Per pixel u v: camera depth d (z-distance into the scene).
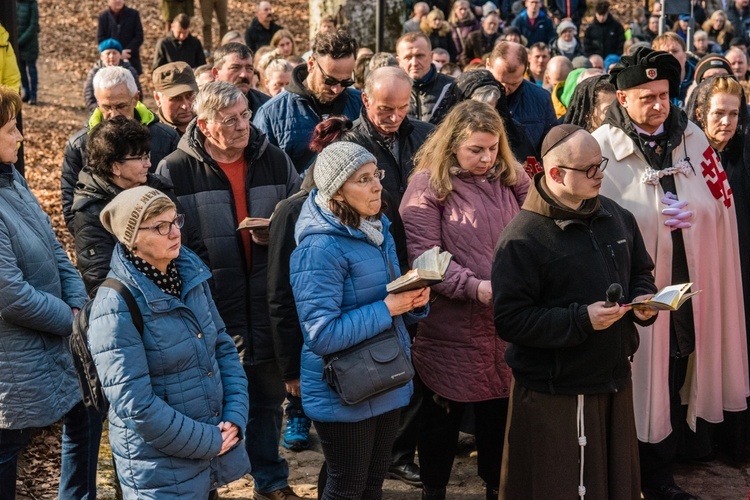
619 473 4.20
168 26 18.48
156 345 3.64
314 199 4.12
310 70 6.03
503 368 4.73
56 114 15.81
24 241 4.22
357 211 4.04
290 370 4.34
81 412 4.49
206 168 4.95
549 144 4.09
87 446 4.53
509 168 4.82
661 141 5.01
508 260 4.13
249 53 7.12
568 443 4.12
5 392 4.15
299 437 5.77
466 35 14.77
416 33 7.48
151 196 3.62
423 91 7.54
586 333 3.92
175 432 3.60
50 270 4.35
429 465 4.85
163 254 3.62
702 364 5.19
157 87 6.21
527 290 4.11
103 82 5.68
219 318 4.04
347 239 4.06
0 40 6.48
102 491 4.91
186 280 3.78
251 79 7.18
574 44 15.34
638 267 4.36
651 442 4.92
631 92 4.89
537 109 7.18
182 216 3.74
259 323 4.96
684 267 5.02
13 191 4.30
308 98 6.06
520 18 16.23
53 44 20.69
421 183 4.77
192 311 3.75
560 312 3.98
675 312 5.01
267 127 6.07
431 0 15.88
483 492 5.27
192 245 4.73
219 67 7.10
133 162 4.40
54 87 17.70
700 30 16.17
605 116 5.14
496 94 5.97
